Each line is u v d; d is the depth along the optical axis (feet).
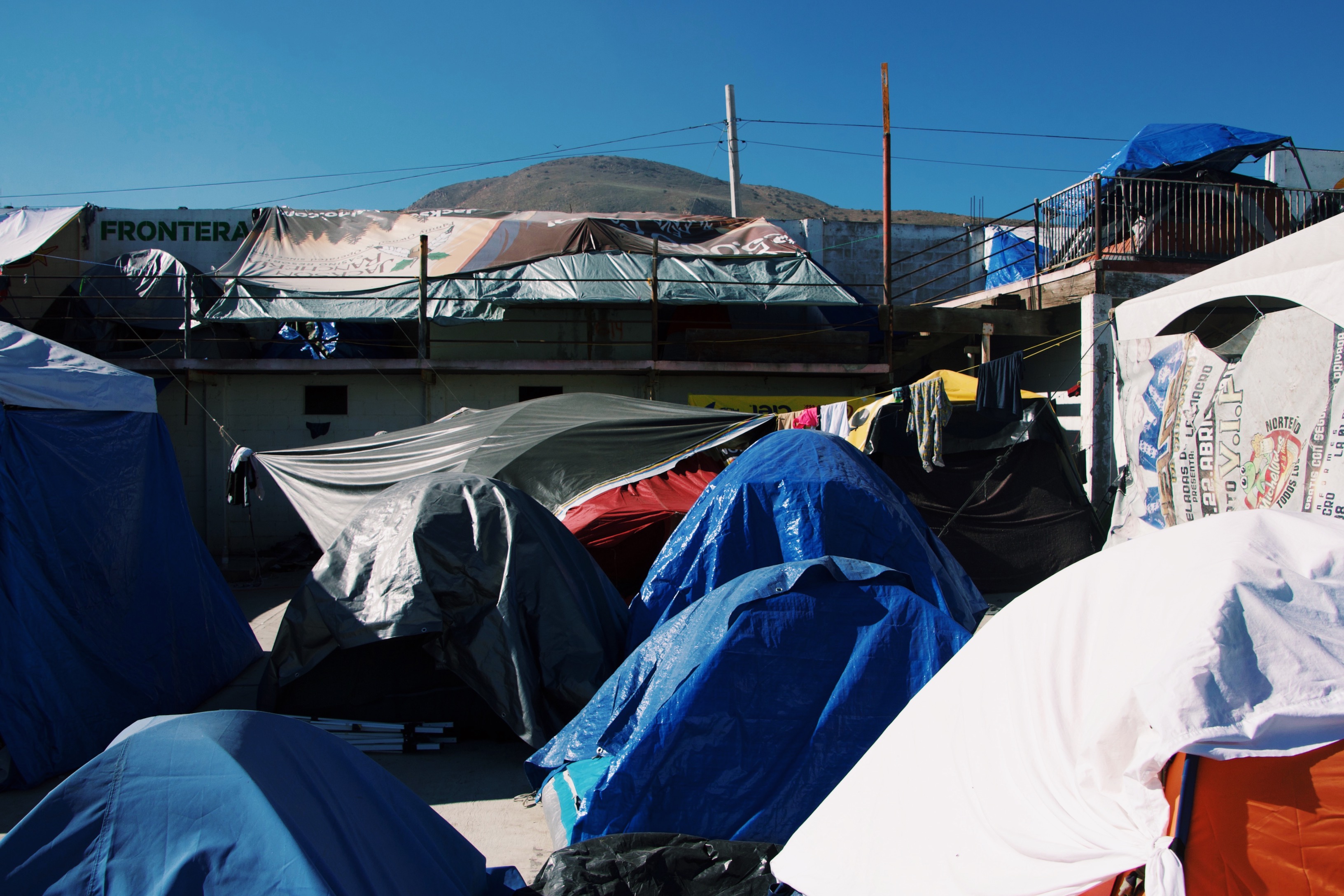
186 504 25.88
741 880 12.51
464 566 19.66
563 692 18.86
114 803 8.48
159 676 21.49
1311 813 7.04
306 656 19.38
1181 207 44.19
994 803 8.95
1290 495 25.35
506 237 56.13
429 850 10.73
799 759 13.96
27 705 17.80
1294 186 58.03
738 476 22.48
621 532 31.09
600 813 13.71
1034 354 51.21
